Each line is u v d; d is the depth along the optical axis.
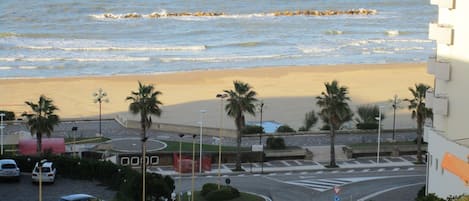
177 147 123.62
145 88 113.75
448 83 75.31
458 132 74.31
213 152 119.38
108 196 91.88
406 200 99.19
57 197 90.88
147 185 86.75
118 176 94.94
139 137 131.12
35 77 190.38
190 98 166.38
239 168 115.44
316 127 142.00
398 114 154.12
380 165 120.12
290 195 101.38
